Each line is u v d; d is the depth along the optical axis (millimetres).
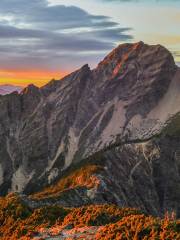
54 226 80375
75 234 68188
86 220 78312
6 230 89312
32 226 82812
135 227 57375
